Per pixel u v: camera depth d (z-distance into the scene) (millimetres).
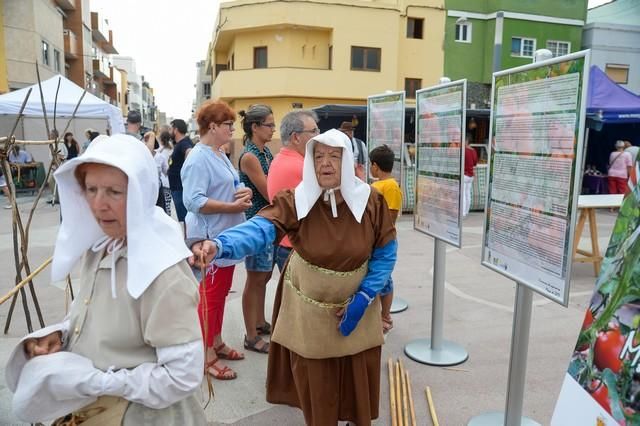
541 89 2314
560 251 2211
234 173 3443
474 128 12492
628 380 1392
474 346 4070
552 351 3961
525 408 3139
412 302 5145
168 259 1401
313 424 2443
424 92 3760
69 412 1409
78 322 1477
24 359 1477
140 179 1377
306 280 2373
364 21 24297
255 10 24484
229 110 3311
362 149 7879
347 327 2312
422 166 3875
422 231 3926
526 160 2449
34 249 7254
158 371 1388
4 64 19172
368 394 2498
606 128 13453
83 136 20375
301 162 3445
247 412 3064
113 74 45156
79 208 1506
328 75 24156
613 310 1522
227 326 4367
